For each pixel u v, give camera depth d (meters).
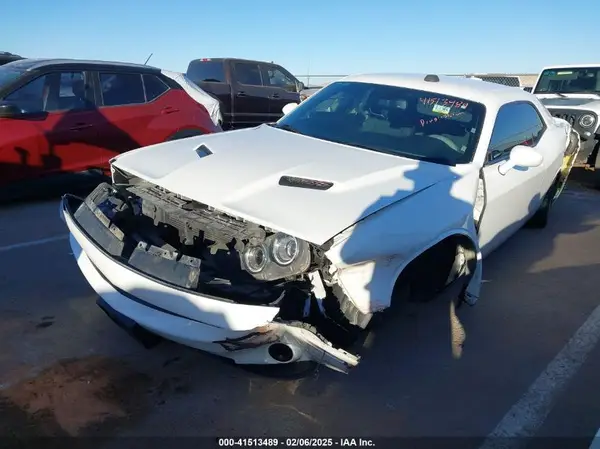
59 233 4.95
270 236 2.42
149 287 2.44
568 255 5.18
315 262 2.36
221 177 2.77
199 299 2.31
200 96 7.43
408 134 3.62
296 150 3.27
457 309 3.69
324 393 2.81
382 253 2.47
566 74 9.96
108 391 2.70
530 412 2.78
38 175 5.77
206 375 2.88
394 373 3.03
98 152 6.21
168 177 2.86
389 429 2.58
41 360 2.91
